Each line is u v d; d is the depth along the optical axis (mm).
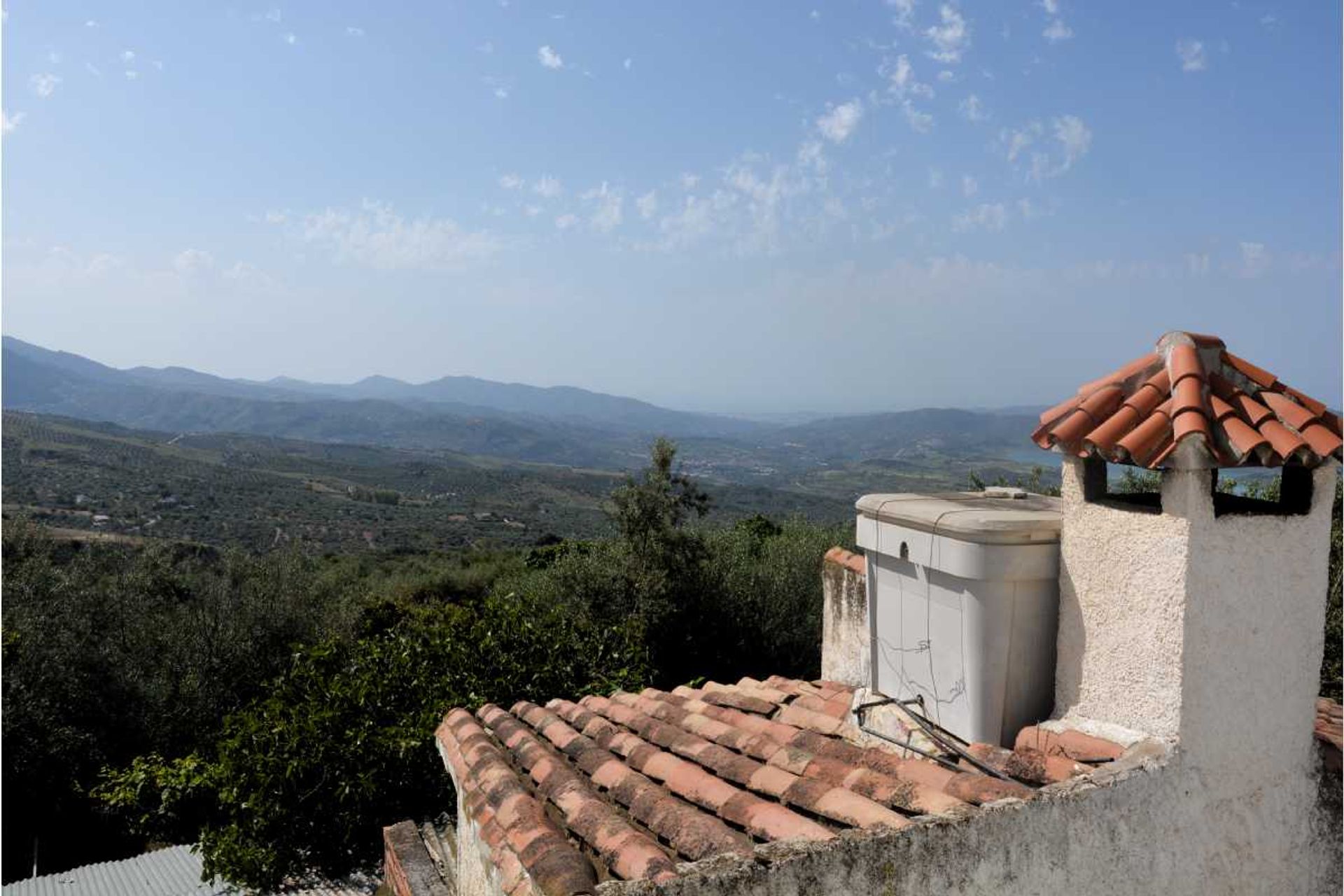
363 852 7957
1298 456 2506
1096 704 2814
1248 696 2646
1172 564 2541
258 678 16297
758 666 19203
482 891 3135
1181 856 2572
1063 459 2973
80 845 13469
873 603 3828
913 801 2600
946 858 2221
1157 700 2598
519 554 37812
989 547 2984
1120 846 2473
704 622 19094
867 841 2139
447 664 9227
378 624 18828
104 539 20359
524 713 4809
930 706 3361
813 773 3051
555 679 9289
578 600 18766
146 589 16938
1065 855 2383
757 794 2994
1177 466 2496
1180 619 2523
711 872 2010
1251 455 2469
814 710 4070
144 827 11133
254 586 17641
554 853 2502
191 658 15961
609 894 1945
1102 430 2664
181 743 14961
